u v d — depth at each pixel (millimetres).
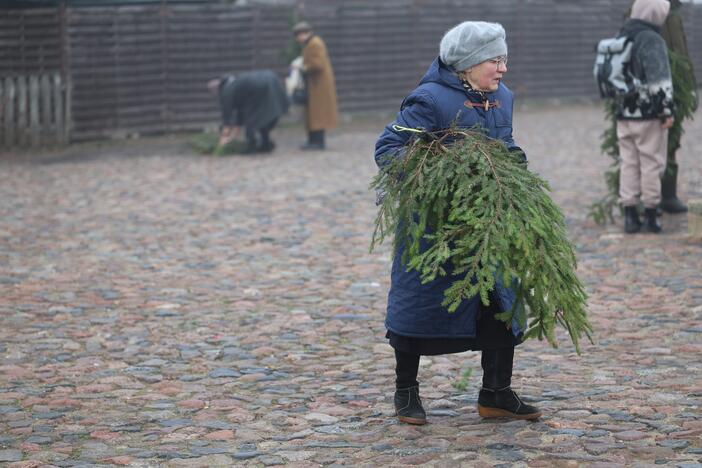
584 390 8664
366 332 10906
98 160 26609
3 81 28438
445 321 7438
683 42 15828
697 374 9016
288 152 27656
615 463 6891
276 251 15133
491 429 7742
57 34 29078
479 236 6961
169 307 12117
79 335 11000
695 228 14789
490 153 7188
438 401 8562
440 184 7062
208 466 7234
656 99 14609
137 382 9391
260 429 8031
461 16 37250
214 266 14266
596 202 17797
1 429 8117
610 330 10609
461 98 7562
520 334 7582
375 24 35438
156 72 31047
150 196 20484
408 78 36562
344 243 15555
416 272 7449
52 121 29469
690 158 23875
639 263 13484
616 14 40750
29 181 22906
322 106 27672
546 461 6977
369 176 22656
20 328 11297
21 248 15664
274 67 33094
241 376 9516
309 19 34000
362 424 8039
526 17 38781
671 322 10805
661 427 7574
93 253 15250
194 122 31938
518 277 7059
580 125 33031
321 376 9453
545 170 22938
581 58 40469
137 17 30391
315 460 7270
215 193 20688
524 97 39469
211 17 31688
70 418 8391
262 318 11555
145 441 7816
